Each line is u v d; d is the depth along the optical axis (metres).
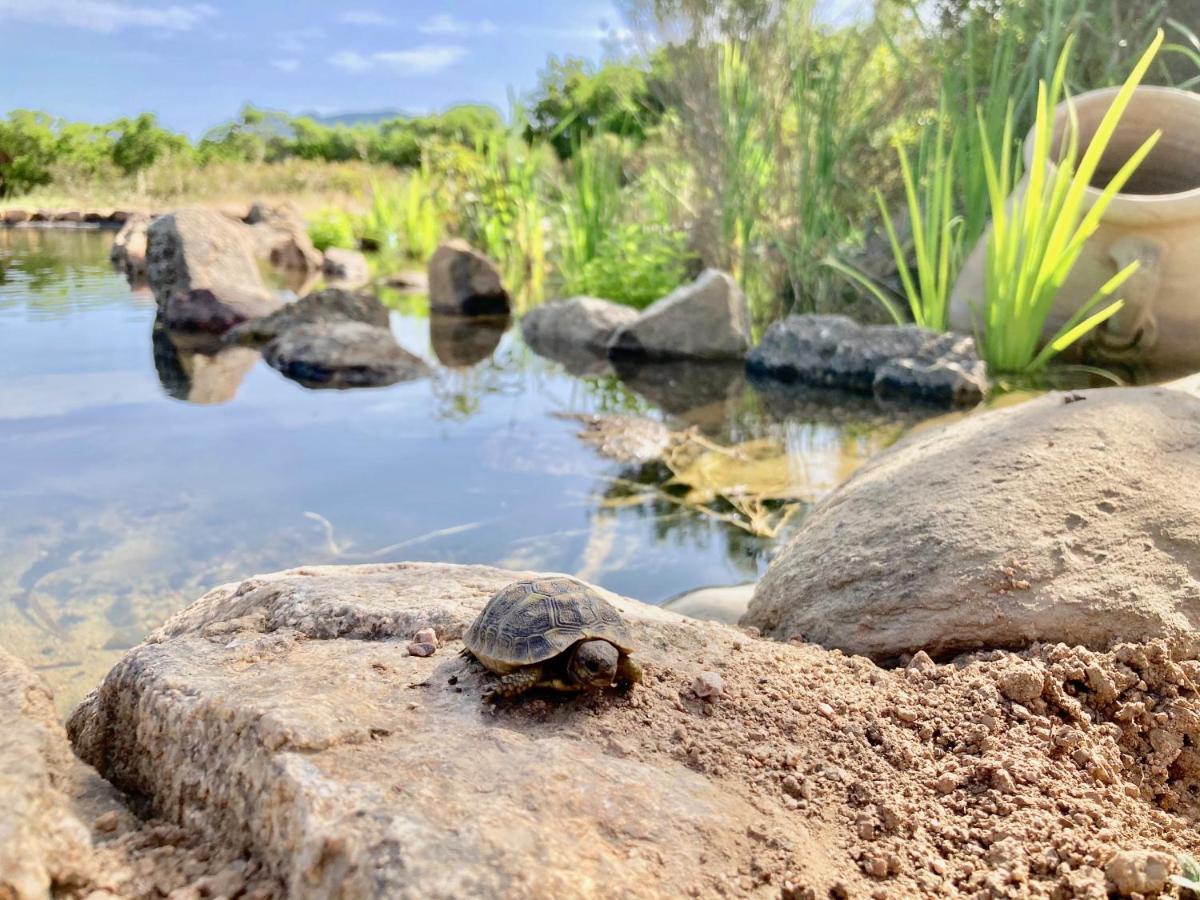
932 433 0.49
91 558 0.53
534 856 0.21
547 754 0.25
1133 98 0.87
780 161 1.17
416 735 0.25
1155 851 0.24
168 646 0.31
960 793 0.27
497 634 0.28
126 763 0.28
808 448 0.74
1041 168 0.82
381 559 0.53
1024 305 0.88
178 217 1.40
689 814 0.24
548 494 0.64
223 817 0.24
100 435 0.78
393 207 2.45
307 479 0.67
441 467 0.70
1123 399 0.45
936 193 0.96
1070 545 0.37
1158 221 0.82
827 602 0.39
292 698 0.26
